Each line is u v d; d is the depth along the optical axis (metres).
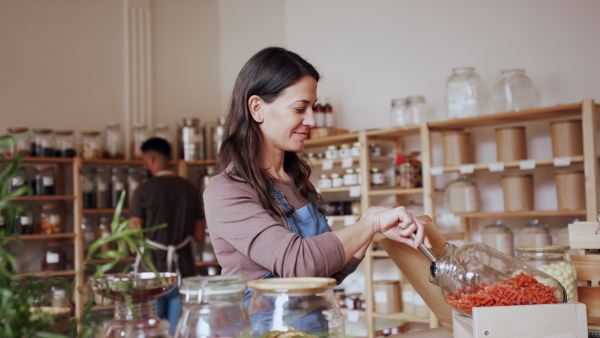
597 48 3.28
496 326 1.23
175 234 3.86
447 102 3.57
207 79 5.24
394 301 3.75
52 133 4.05
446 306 1.52
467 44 3.81
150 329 1.06
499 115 3.23
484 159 3.68
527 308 1.24
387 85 4.23
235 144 1.53
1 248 0.79
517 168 3.55
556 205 3.40
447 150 3.50
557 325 1.25
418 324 3.85
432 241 1.50
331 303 1.05
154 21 4.96
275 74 1.51
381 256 3.86
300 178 1.69
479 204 3.44
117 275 1.10
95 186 4.20
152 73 4.91
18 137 0.85
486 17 3.72
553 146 3.09
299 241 1.30
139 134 4.43
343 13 4.51
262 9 5.07
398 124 3.83
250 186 1.47
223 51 5.31
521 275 1.29
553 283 1.32
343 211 3.95
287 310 1.02
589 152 2.89
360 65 4.39
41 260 4.07
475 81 3.51
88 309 0.99
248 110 1.54
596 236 1.77
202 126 4.75
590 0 3.30
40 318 0.84
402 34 4.16
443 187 3.88
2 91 4.19
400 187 3.71
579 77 3.34
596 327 1.59
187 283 1.00
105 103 4.65
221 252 1.46
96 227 4.42
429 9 4.01
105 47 4.69
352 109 4.43
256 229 1.35
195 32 5.20
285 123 1.52
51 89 4.40
